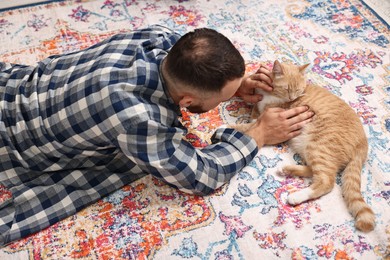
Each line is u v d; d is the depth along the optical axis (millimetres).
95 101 1131
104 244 1276
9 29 1985
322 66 1782
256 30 1967
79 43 1917
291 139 1493
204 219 1322
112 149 1329
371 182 1386
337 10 2041
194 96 1178
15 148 1294
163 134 1191
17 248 1267
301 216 1308
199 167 1271
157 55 1235
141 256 1246
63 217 1323
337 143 1369
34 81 1283
